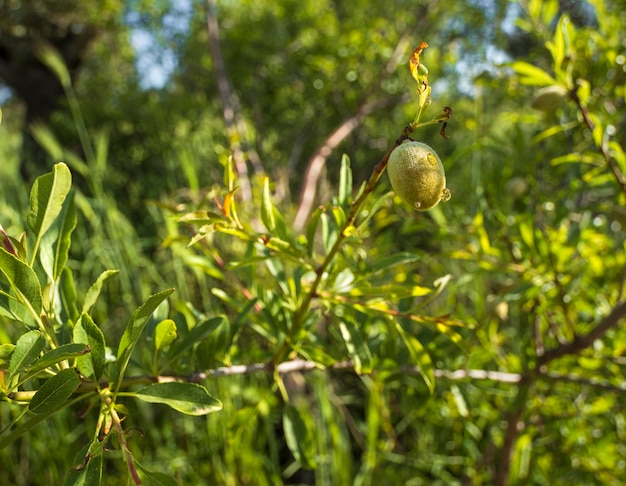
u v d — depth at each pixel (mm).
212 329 349
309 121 1474
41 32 2033
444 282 371
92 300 296
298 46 1495
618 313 489
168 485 244
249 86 1494
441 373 503
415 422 851
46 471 736
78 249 960
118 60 2104
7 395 240
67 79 902
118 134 1679
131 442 755
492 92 1049
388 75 1311
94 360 253
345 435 811
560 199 596
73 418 764
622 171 468
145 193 1392
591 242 581
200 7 1520
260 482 715
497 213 562
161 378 333
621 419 662
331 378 919
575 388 685
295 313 375
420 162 271
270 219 347
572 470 656
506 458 587
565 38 468
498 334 655
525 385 524
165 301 358
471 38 1339
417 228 563
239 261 354
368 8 1512
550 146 656
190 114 1405
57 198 269
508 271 533
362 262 414
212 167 1193
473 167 638
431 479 859
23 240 280
